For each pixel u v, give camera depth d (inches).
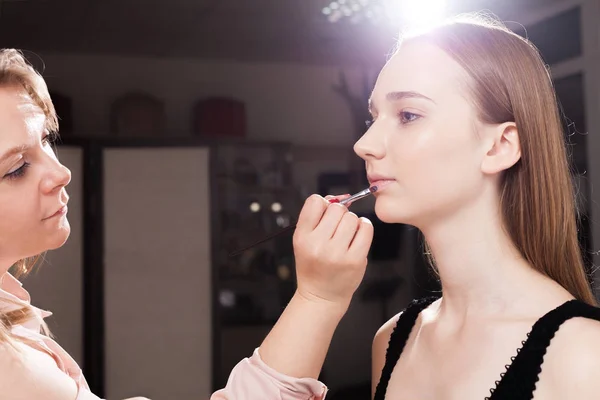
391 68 37.1
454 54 35.9
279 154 135.5
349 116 134.6
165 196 134.7
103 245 133.6
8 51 40.1
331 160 135.3
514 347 34.6
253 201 135.9
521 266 36.8
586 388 31.1
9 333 35.5
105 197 133.7
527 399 32.7
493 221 36.8
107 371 133.2
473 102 35.6
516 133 36.3
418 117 35.9
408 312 42.1
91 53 133.3
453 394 35.6
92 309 133.1
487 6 121.5
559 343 32.8
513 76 36.3
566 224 37.4
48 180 37.8
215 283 134.8
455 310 38.2
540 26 123.4
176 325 134.4
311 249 35.6
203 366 134.3
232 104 134.6
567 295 35.8
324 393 37.1
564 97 125.6
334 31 132.2
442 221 36.9
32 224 37.6
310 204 36.4
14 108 36.9
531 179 36.8
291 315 36.4
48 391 34.4
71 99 133.0
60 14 132.0
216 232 134.7
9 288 42.1
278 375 35.3
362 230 36.0
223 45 134.5
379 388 40.6
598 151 122.7
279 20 133.8
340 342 127.6
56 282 132.6
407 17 124.1
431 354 38.4
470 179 36.0
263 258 135.5
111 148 134.1
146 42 133.9
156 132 134.6
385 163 36.7
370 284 128.1
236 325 134.8
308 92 134.6
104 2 132.3
